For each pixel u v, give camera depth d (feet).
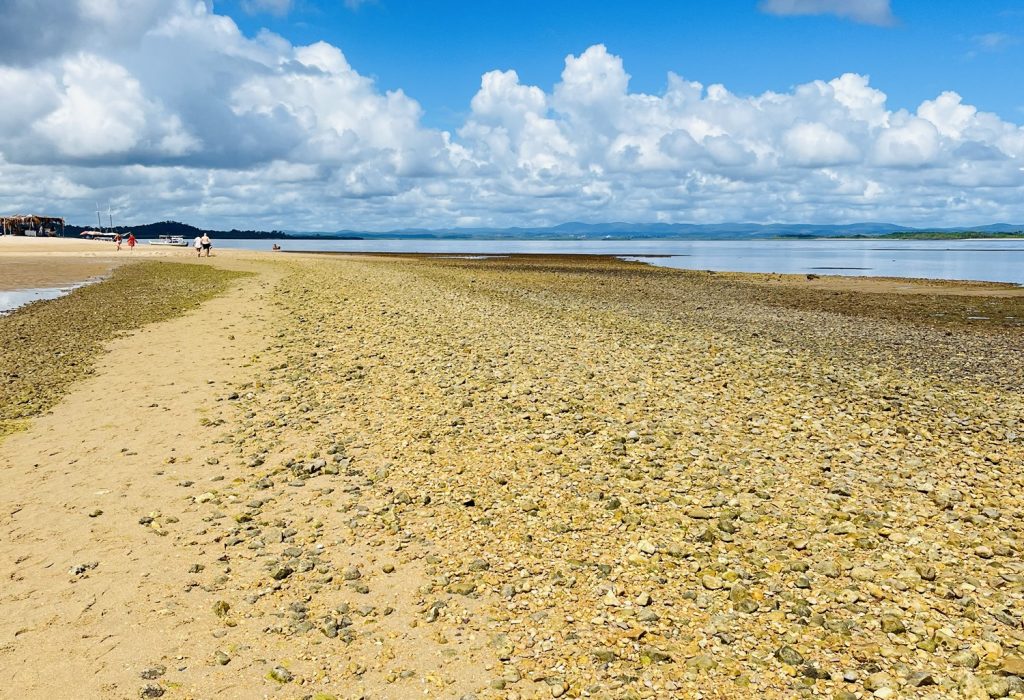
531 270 245.04
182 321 95.30
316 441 44.57
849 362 71.82
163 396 55.52
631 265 300.81
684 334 88.12
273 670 22.43
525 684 21.63
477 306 111.96
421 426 46.70
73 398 55.26
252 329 87.20
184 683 21.79
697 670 21.83
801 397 54.65
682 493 35.60
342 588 27.50
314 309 105.19
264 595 27.02
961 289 177.37
